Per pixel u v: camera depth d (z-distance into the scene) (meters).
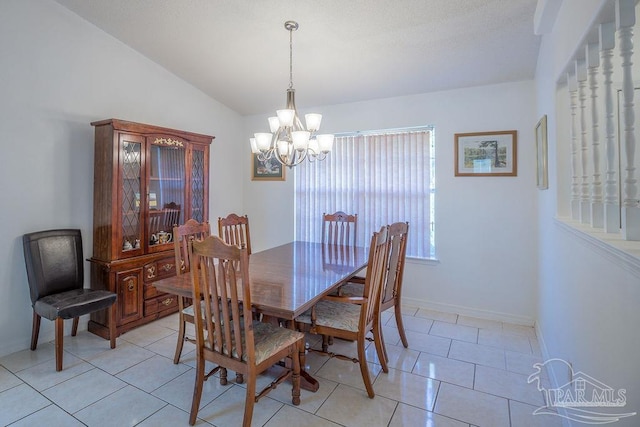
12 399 2.01
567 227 1.74
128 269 2.92
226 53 3.13
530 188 3.05
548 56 2.29
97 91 3.01
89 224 3.00
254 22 2.63
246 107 4.32
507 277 3.17
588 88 1.62
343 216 3.44
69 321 2.91
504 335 2.89
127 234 2.96
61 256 2.66
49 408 1.93
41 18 2.65
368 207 3.78
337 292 2.59
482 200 3.24
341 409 1.93
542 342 2.61
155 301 3.16
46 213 2.73
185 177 3.43
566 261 1.85
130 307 2.94
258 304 1.73
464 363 2.43
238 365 1.70
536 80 2.89
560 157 2.08
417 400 2.01
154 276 3.14
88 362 2.44
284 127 2.29
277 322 2.42
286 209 4.32
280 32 2.72
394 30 2.57
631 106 1.14
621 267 1.08
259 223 4.51
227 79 3.63
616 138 1.94
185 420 1.84
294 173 4.23
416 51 2.80
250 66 3.31
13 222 2.56
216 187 4.23
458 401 2.00
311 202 4.12
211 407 1.95
